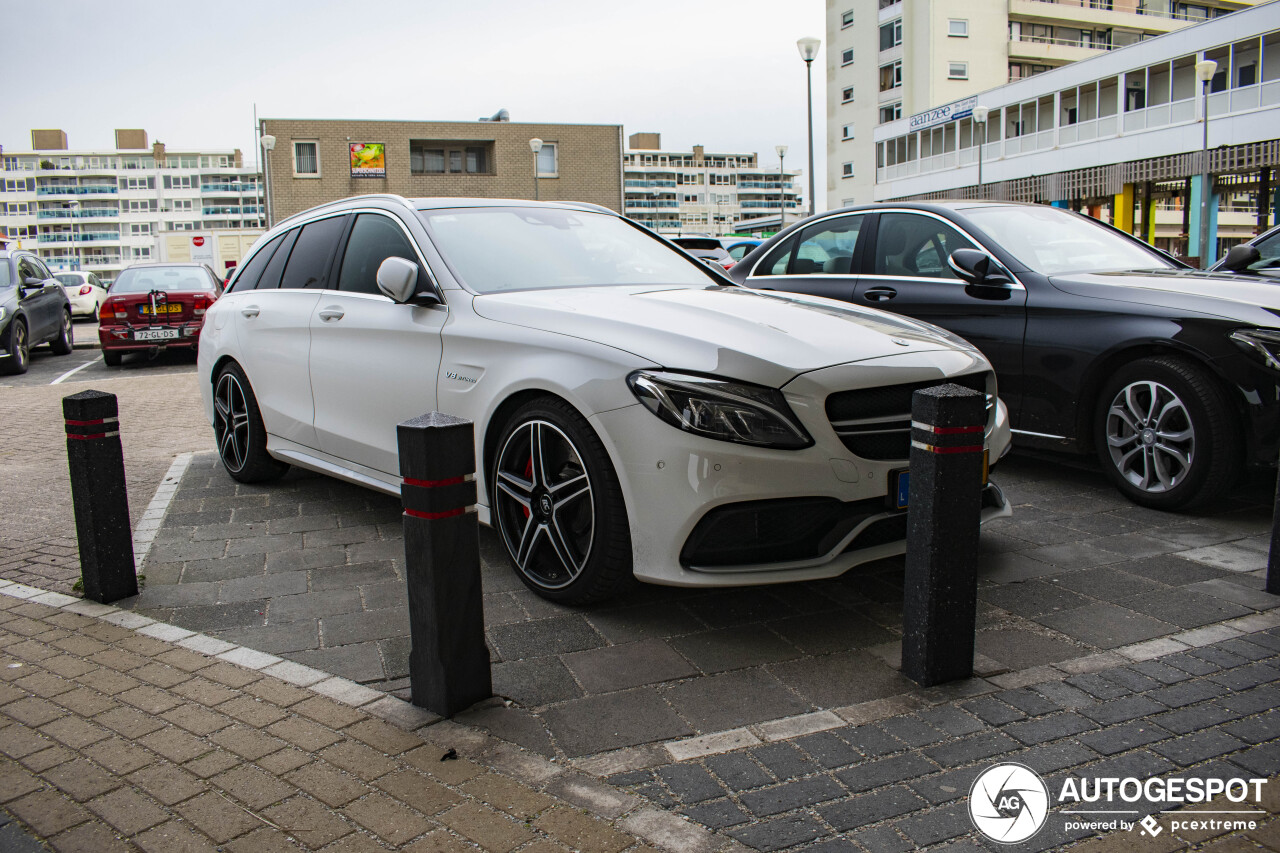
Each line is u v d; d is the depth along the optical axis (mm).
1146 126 28453
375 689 2502
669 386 2658
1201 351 3785
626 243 4211
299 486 4949
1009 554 3582
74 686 2537
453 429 2287
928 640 2445
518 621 2977
